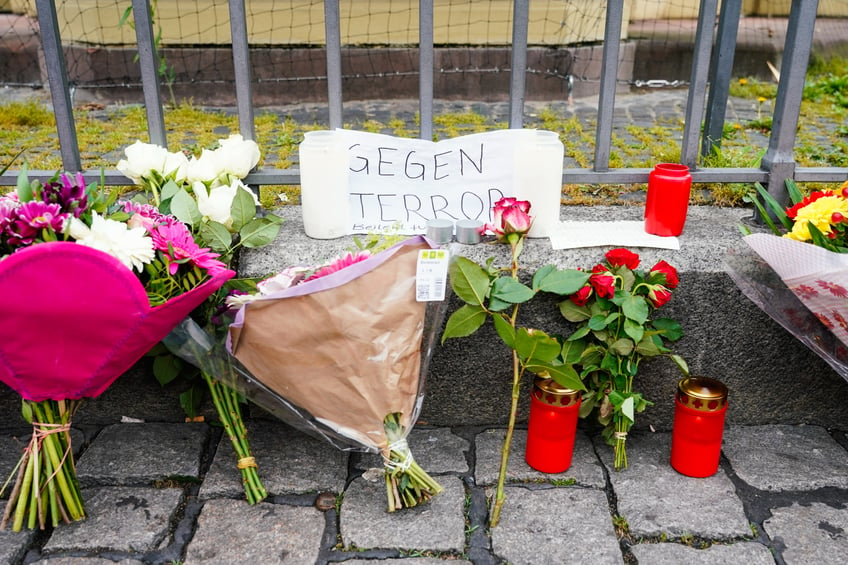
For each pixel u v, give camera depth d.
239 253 2.02
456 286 1.76
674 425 1.93
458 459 1.98
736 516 1.78
